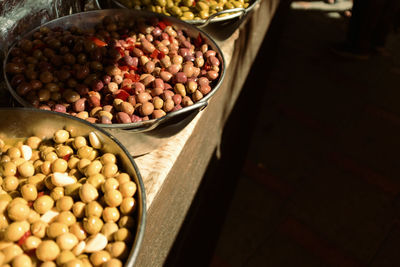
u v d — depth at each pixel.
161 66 1.02
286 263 1.70
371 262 1.72
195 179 1.22
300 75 2.94
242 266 1.68
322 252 1.75
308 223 1.88
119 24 1.13
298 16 3.77
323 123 2.50
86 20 1.09
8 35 0.97
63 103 0.87
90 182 0.69
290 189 2.05
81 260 0.58
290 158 2.24
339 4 4.11
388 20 3.11
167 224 0.95
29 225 0.63
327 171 2.17
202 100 0.80
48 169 0.73
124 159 0.69
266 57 2.50
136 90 0.90
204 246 1.51
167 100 0.89
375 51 3.28
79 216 0.66
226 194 1.84
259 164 2.18
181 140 0.93
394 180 2.14
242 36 1.54
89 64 0.94
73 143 0.75
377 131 2.47
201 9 1.32
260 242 1.78
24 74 0.89
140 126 0.73
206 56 1.05
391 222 1.91
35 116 0.72
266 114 2.53
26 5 1.01
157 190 0.77
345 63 3.13
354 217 1.92
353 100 2.74
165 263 1.01
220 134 1.57
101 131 0.70
